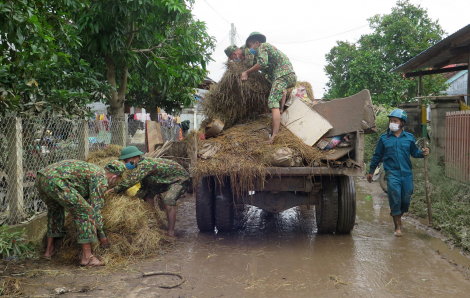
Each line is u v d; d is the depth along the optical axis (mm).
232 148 4570
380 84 18016
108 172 4219
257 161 4309
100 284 3314
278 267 3779
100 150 6500
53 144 5570
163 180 4797
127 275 3551
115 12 6551
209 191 5012
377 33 18859
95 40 7156
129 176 4504
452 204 5934
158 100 13648
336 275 3541
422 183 7387
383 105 15430
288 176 4566
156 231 4547
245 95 5297
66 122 5773
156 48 8344
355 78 18422
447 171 7766
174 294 3109
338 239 4844
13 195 4531
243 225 5672
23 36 3371
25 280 3369
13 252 3955
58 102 5016
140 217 4461
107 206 4438
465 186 6660
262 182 4406
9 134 4500
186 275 3559
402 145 4945
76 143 6203
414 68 11961
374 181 10070
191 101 9531
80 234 3713
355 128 4285
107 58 7863
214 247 4512
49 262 3887
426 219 5711
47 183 3613
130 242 4203
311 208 6996
